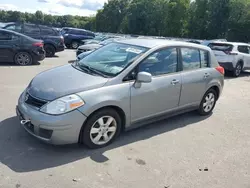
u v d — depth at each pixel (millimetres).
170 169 3574
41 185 3012
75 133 3604
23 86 7070
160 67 4547
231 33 50938
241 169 3740
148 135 4566
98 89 3752
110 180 3215
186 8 60750
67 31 23219
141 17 67188
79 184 3086
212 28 53000
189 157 3939
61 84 3775
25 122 3658
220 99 7465
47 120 3447
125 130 4246
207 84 5445
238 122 5621
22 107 3781
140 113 4289
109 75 4043
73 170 3350
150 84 4301
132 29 68812
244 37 50125
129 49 4535
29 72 9242
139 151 3977
